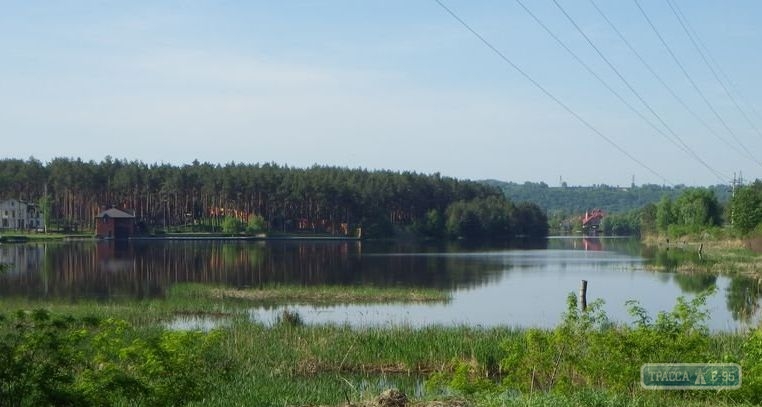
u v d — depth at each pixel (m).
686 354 16.66
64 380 12.99
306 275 72.38
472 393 16.20
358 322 41.44
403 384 24.95
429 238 169.62
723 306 49.59
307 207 161.75
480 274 75.81
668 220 164.88
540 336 17.39
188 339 15.63
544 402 14.23
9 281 62.34
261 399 20.09
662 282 67.88
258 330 33.59
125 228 138.38
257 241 141.62
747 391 15.84
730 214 134.12
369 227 161.75
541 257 105.50
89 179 150.25
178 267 79.50
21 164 161.12
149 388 14.48
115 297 51.72
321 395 20.61
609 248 139.12
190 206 158.75
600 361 16.83
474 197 189.75
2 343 12.53
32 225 152.00
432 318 44.41
